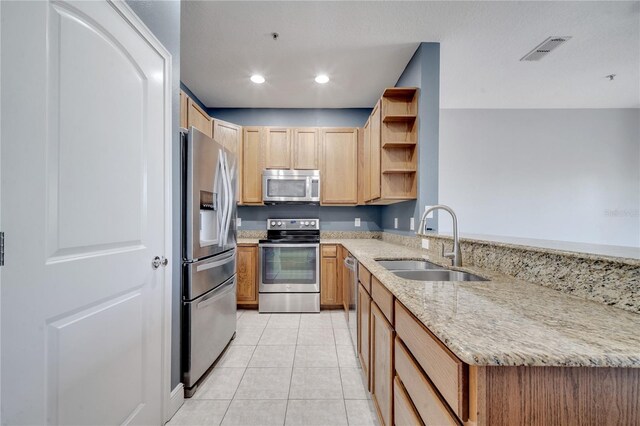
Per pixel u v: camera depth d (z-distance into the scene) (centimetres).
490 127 393
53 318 85
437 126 236
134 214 122
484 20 208
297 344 239
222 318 213
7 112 74
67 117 90
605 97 356
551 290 103
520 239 161
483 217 390
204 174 186
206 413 155
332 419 151
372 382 156
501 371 55
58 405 87
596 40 233
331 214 384
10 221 75
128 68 119
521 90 335
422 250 229
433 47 236
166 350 147
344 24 213
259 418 151
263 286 320
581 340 60
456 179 391
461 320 72
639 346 58
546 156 393
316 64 271
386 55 254
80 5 95
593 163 392
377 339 144
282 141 349
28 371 79
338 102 360
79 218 94
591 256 89
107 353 107
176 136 162
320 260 326
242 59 262
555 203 391
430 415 75
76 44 93
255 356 218
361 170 349
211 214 200
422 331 82
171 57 154
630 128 392
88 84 98
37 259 81
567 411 55
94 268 100
